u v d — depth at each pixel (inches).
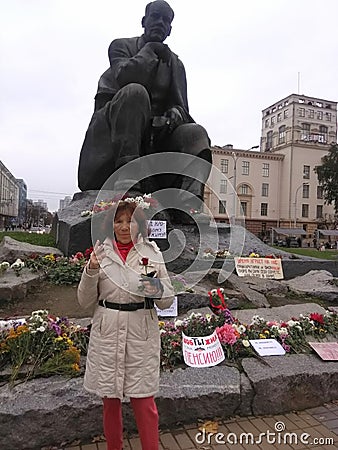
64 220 265.9
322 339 162.1
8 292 191.2
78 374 120.6
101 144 311.7
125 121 284.5
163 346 136.7
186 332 148.5
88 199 286.4
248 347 143.4
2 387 113.9
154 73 316.5
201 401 118.0
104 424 96.6
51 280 217.8
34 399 108.9
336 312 201.8
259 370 130.3
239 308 204.8
